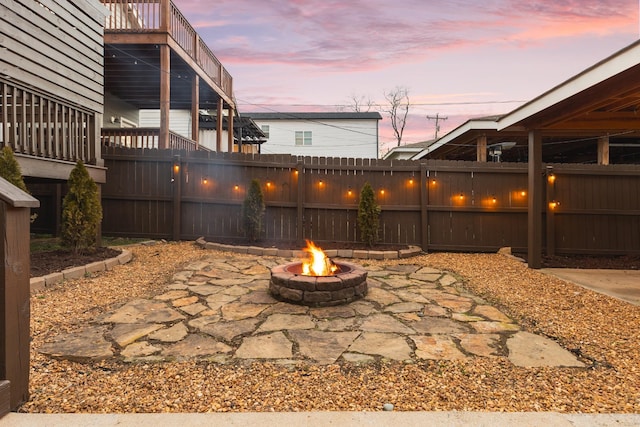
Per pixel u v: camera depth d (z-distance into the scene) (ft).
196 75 31.01
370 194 23.90
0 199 5.82
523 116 18.98
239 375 7.52
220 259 19.72
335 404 6.46
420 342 9.45
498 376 7.61
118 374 7.49
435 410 6.27
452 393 6.89
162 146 26.07
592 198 24.09
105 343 8.96
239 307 12.17
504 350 9.00
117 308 11.69
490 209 24.56
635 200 24.02
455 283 16.26
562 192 24.17
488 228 24.71
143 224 24.95
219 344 9.13
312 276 13.17
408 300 13.44
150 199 24.75
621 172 23.98
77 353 8.34
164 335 9.62
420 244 24.71
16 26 14.82
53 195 24.80
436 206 24.68
